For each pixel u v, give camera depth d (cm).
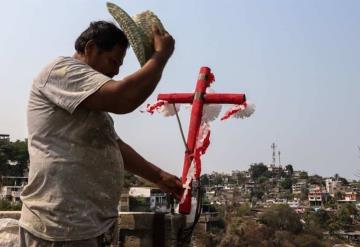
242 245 6850
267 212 7950
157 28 249
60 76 239
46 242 234
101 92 228
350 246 7912
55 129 241
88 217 238
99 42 253
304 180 16275
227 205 9481
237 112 308
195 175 298
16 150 6812
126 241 428
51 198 235
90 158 242
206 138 306
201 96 316
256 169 17725
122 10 252
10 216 485
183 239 318
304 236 7594
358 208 10544
